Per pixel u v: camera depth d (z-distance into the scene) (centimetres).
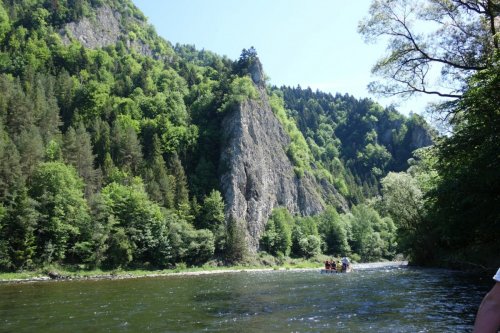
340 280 3562
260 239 11394
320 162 19862
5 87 10825
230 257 9406
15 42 15688
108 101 13425
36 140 8431
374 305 1867
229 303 2153
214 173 12356
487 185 2288
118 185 8812
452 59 2558
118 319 1686
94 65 16212
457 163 2497
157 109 14012
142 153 12019
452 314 1542
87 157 9431
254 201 12075
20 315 1838
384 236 12950
